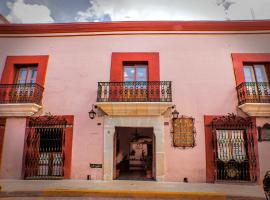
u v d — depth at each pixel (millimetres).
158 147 8047
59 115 8516
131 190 6352
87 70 8883
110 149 8164
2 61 9164
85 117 8484
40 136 8477
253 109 7855
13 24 9320
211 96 8414
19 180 7832
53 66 9000
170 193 6176
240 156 7949
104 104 8016
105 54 8992
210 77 8586
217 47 8875
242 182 7590
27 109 8242
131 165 11766
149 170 8781
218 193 6211
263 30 8945
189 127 8180
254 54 8734
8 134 8352
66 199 5980
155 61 8750
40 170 8227
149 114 8234
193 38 8992
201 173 7828
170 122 8273
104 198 6090
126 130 11961
